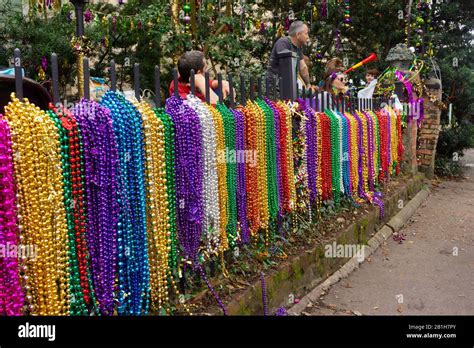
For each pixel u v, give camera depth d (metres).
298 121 4.42
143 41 8.22
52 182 2.09
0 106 2.66
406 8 10.23
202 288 3.10
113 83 2.55
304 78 5.74
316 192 4.72
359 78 10.36
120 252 2.40
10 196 1.93
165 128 2.71
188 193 2.88
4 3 7.54
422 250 5.51
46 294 2.08
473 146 11.03
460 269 4.88
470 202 8.10
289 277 3.74
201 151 2.99
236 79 7.25
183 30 7.92
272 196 3.90
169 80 8.15
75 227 2.23
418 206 7.65
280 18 9.14
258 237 3.87
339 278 4.49
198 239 3.00
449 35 11.38
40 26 7.15
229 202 3.36
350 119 5.63
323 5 8.55
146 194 2.57
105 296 2.35
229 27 8.40
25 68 6.81
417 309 3.87
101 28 7.50
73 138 2.18
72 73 7.16
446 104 10.77
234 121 3.36
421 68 9.16
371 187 6.41
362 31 10.96
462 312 3.84
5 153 1.91
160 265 2.68
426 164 9.96
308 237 4.44
